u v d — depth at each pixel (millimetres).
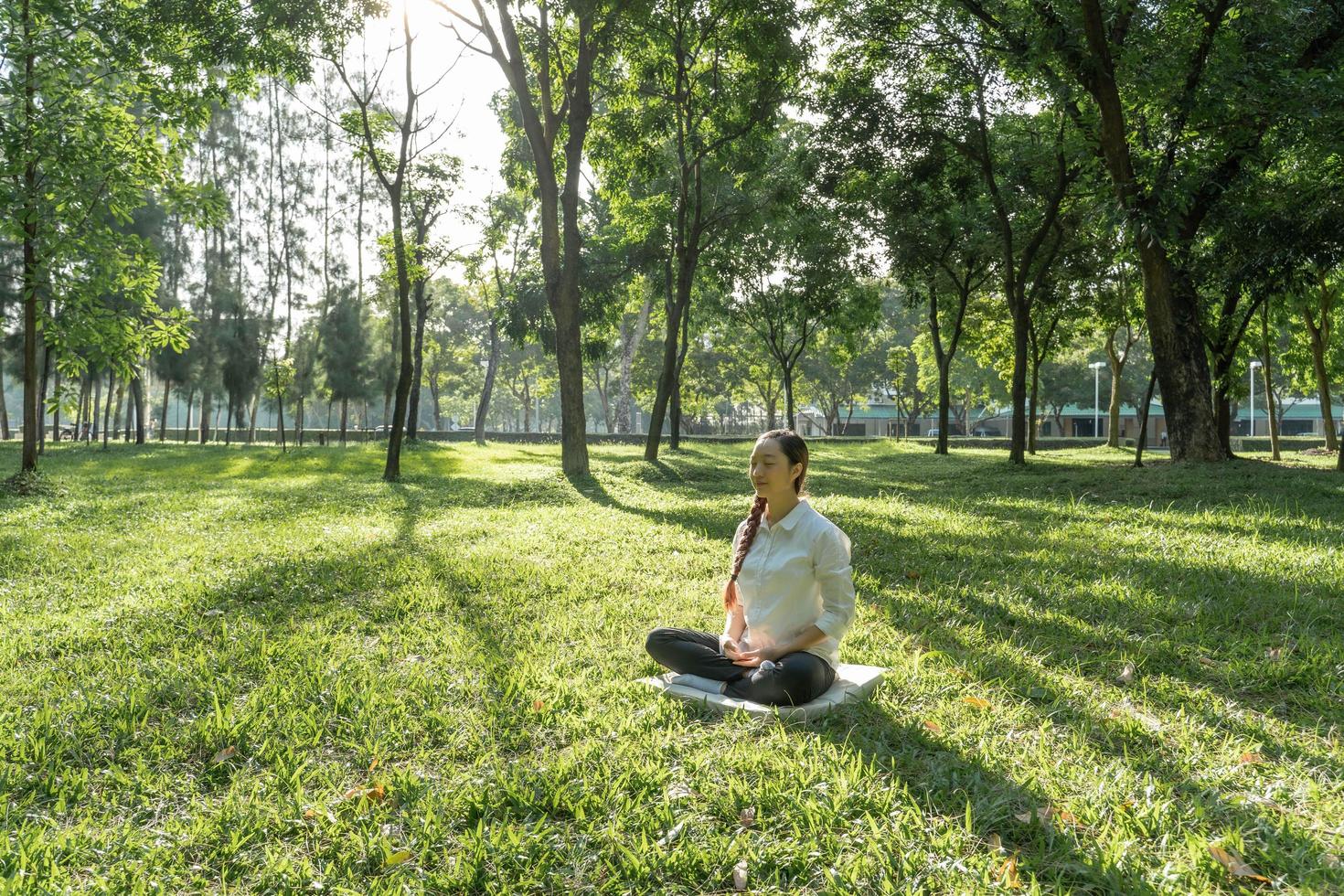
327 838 2783
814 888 2467
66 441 43312
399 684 4320
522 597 6277
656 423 22031
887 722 3695
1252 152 15211
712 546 8438
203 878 2559
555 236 17719
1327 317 27062
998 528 9391
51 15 14609
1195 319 16281
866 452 33688
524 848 2645
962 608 5758
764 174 24172
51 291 15070
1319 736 3521
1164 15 14688
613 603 6000
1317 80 13031
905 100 20078
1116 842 2580
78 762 3395
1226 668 4363
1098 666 4551
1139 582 6332
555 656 4758
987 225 24906
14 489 14617
